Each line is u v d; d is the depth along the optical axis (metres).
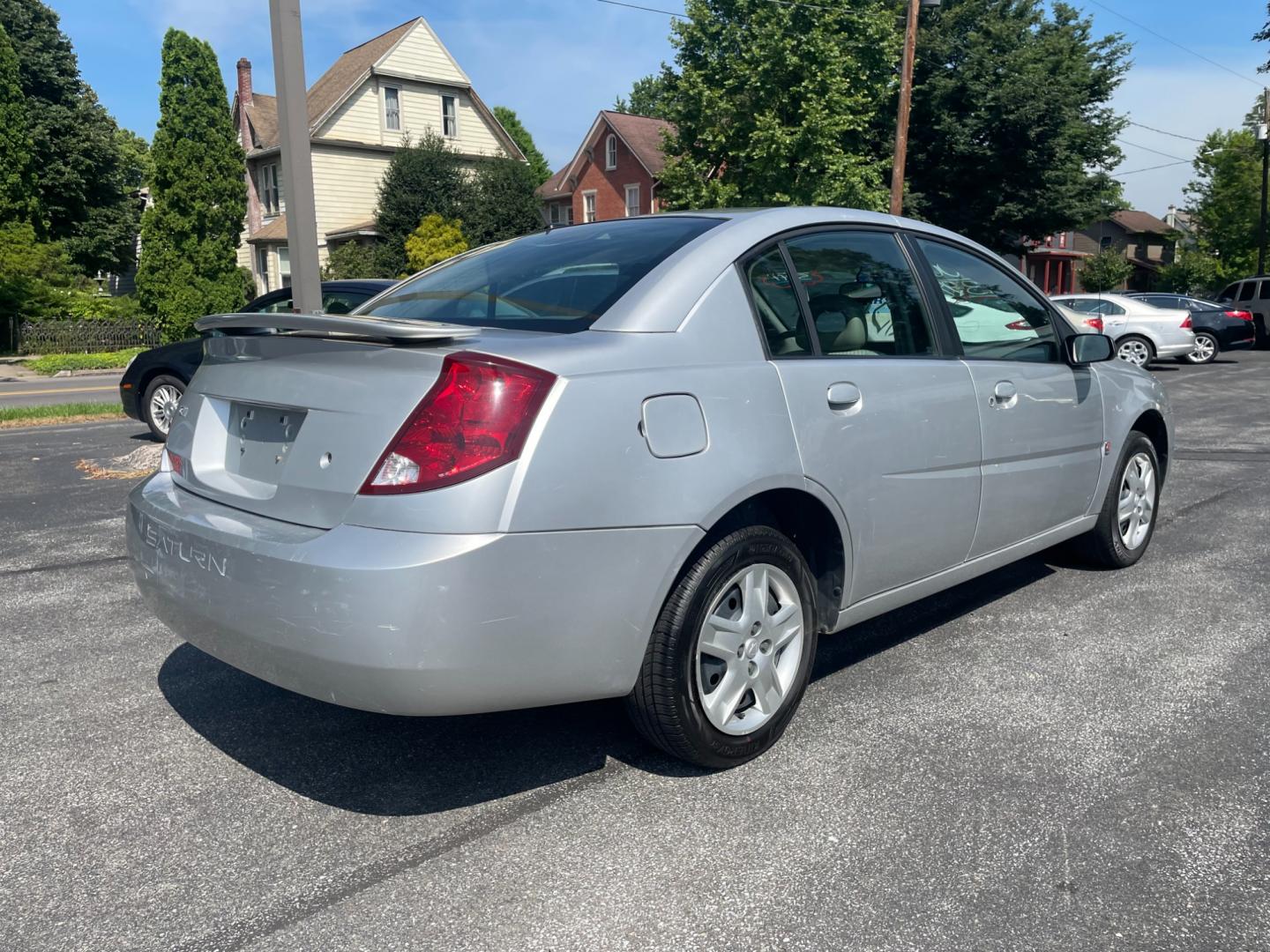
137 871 2.41
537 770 2.91
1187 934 2.14
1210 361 20.66
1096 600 4.44
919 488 3.36
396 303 3.33
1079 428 4.29
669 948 2.10
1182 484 7.07
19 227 29.16
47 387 18.92
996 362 3.79
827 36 26.31
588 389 2.45
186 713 3.34
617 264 2.99
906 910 2.22
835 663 3.73
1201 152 50.72
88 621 4.29
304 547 2.34
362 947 2.11
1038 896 2.27
